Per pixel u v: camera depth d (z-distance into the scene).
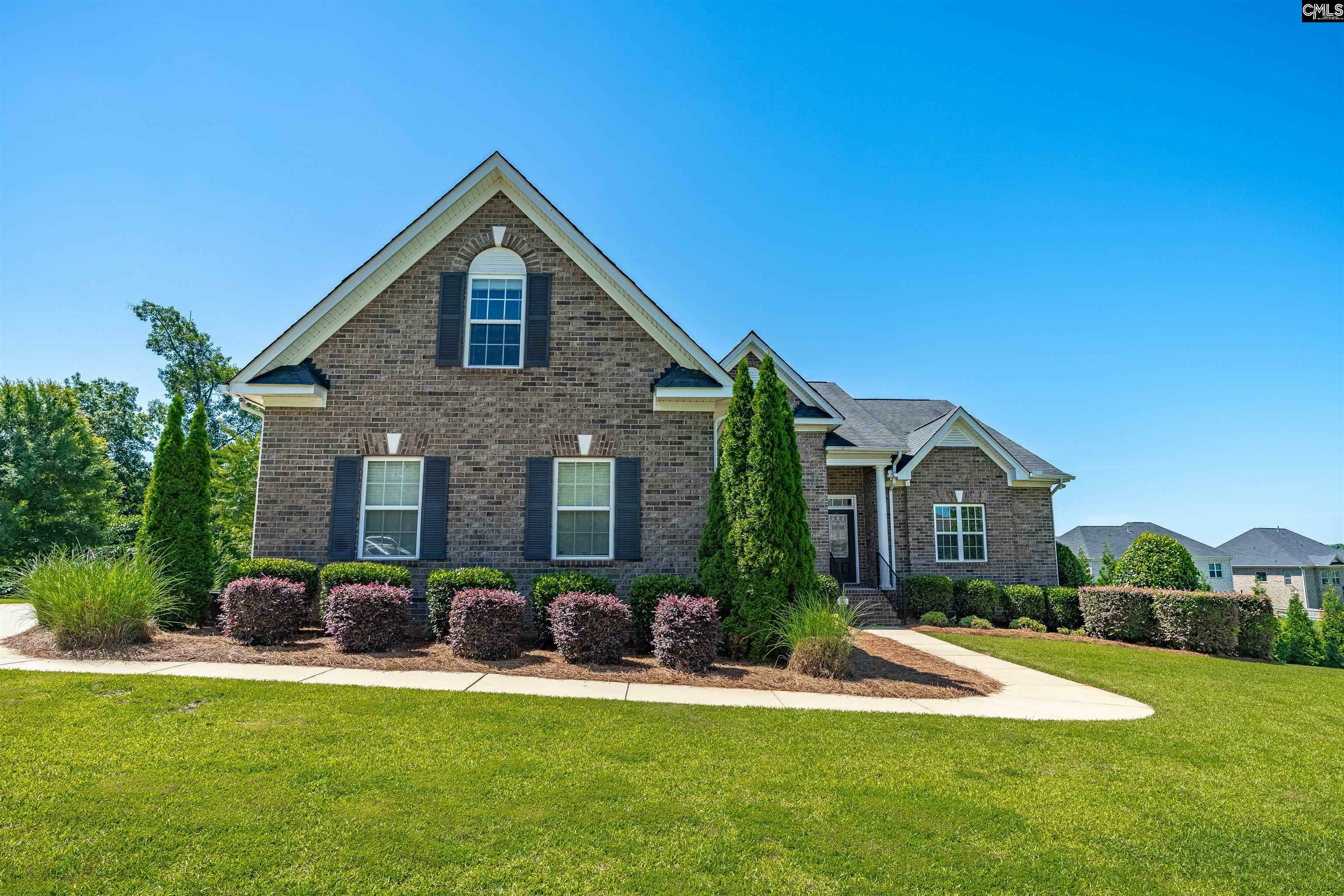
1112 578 21.25
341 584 12.46
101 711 7.17
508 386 14.55
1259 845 5.59
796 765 6.73
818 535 19.89
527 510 14.22
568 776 6.17
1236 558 52.12
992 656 14.73
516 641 11.06
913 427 25.64
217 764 6.00
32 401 28.86
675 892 4.47
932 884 4.74
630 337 14.83
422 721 7.43
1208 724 9.37
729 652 12.16
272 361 14.18
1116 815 5.99
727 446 12.81
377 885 4.38
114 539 30.55
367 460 14.43
